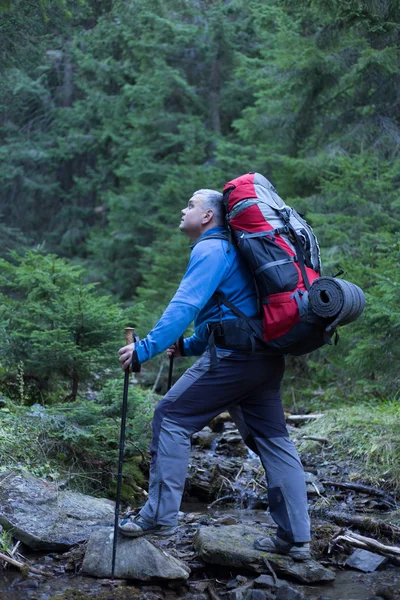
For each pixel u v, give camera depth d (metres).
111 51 13.42
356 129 8.47
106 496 4.09
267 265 2.92
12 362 4.93
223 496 4.36
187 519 3.86
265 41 11.97
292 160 8.52
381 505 4.02
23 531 3.27
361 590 2.97
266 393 3.12
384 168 7.77
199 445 5.27
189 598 2.89
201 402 3.00
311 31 9.23
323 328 2.91
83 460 4.21
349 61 8.23
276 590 2.92
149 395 5.67
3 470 3.71
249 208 3.02
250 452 5.12
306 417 5.82
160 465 2.97
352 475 4.43
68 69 15.84
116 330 4.90
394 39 7.71
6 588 2.90
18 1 6.02
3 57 6.98
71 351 4.66
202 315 3.13
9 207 16.08
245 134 10.13
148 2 10.58
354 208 7.89
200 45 12.56
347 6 6.64
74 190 16.69
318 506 4.01
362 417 5.23
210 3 12.50
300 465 3.16
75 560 3.14
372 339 5.55
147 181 13.73
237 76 11.73
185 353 3.46
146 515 2.99
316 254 3.14
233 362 3.00
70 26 7.18
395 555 3.33
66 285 5.38
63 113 15.37
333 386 6.88
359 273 6.30
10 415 4.25
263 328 2.95
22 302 5.37
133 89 13.41
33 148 15.43
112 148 15.12
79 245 16.36
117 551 3.02
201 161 13.23
